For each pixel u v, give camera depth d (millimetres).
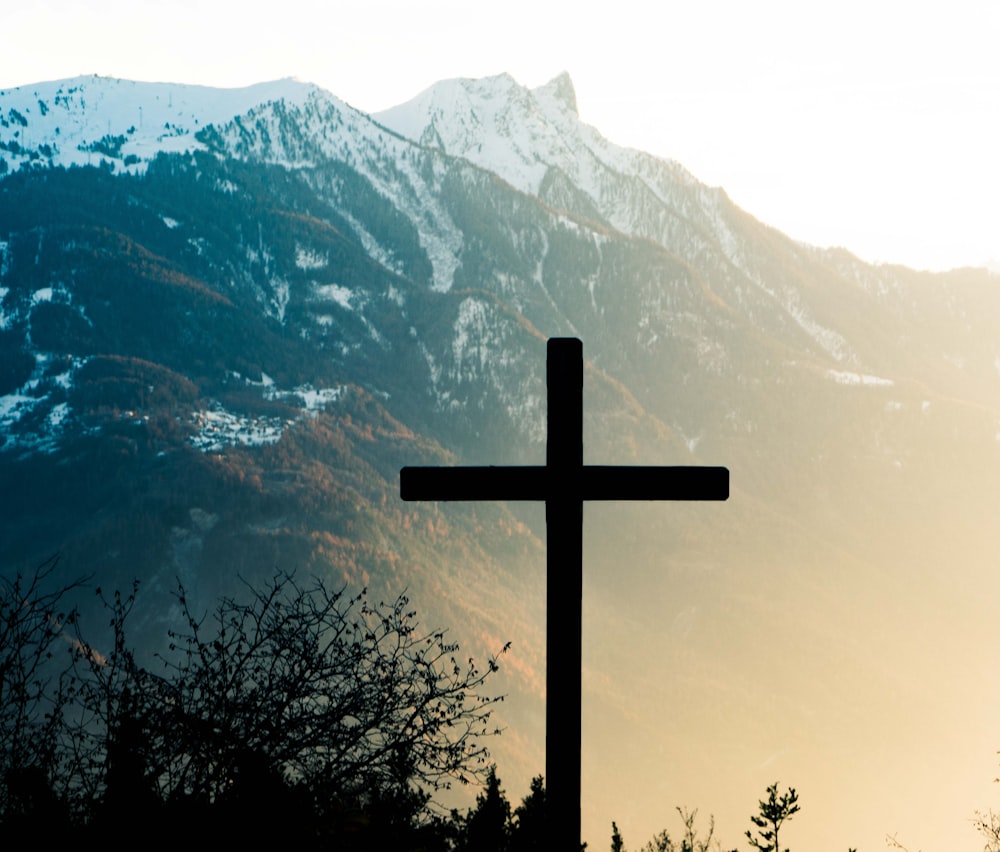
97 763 5742
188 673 5879
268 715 5891
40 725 5668
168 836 5656
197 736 5773
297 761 6004
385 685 5922
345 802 5965
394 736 5988
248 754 5793
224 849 5703
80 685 5785
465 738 6121
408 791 6121
